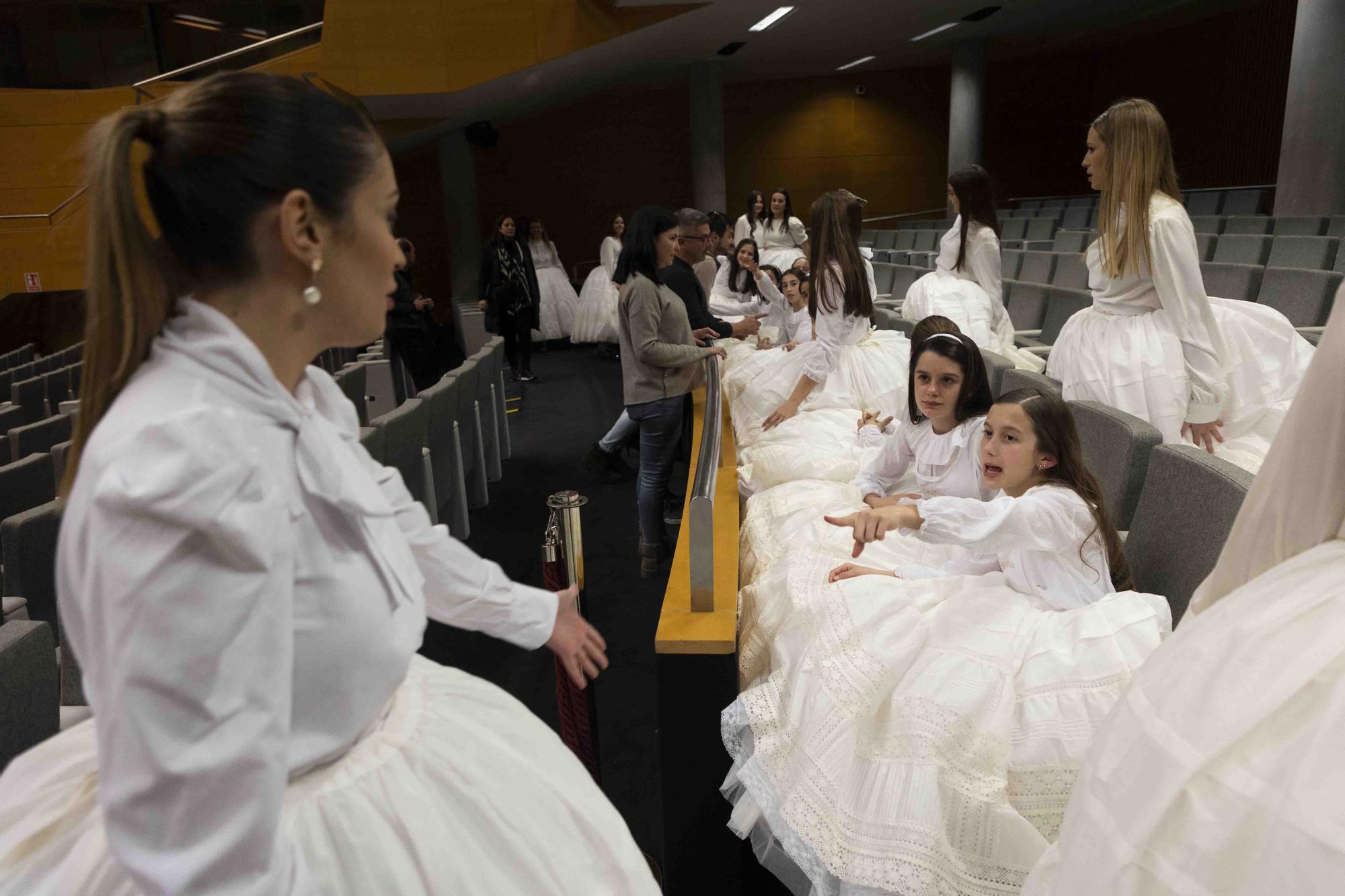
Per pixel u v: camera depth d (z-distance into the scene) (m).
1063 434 1.74
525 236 8.01
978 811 1.39
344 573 0.74
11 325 11.51
